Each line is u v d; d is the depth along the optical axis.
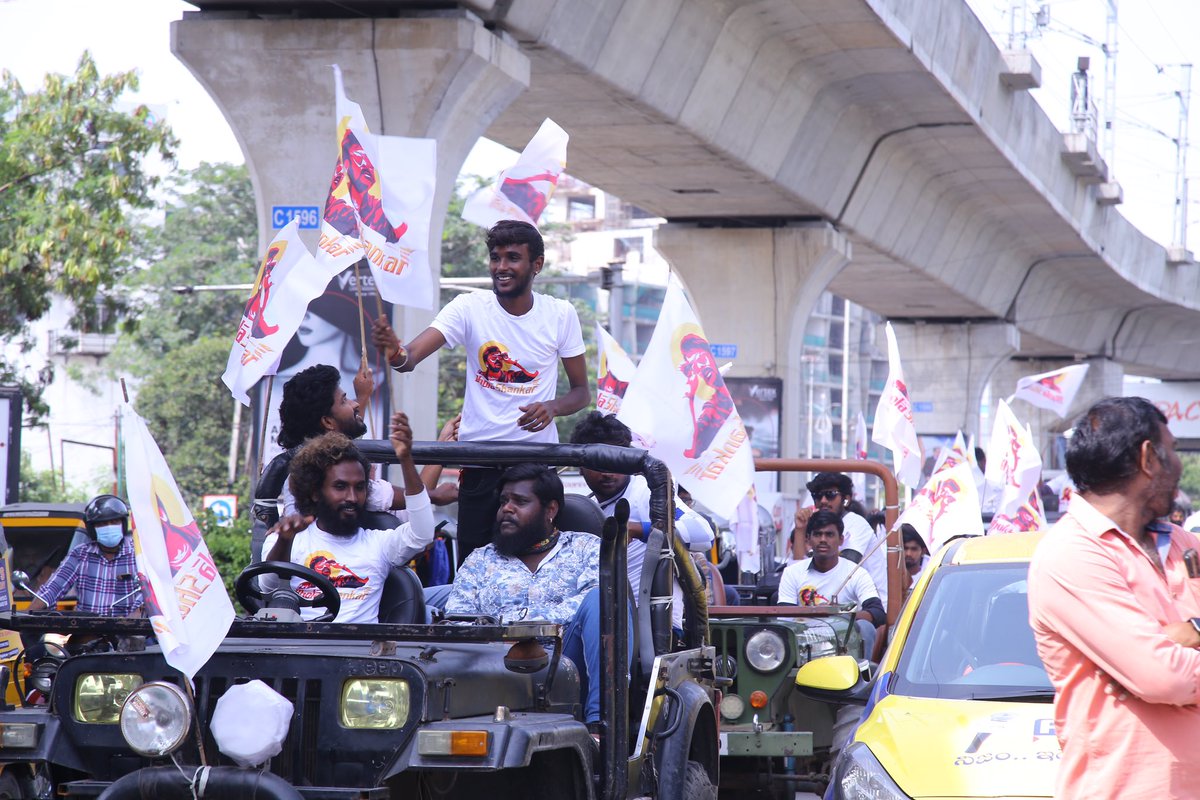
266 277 7.97
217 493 45.88
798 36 22.69
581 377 7.75
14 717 5.30
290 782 5.00
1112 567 3.99
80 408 58.47
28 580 11.03
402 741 4.94
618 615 5.59
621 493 7.77
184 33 15.74
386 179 7.77
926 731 5.57
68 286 24.28
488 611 6.34
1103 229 45.84
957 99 26.98
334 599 5.73
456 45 15.34
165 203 51.50
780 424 30.95
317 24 15.54
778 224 31.00
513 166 8.92
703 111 22.47
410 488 6.27
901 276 39.12
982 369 49.41
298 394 7.12
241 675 5.12
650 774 6.16
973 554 6.76
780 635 9.53
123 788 4.88
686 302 8.09
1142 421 4.05
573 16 17.80
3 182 24.05
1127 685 3.88
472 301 7.52
